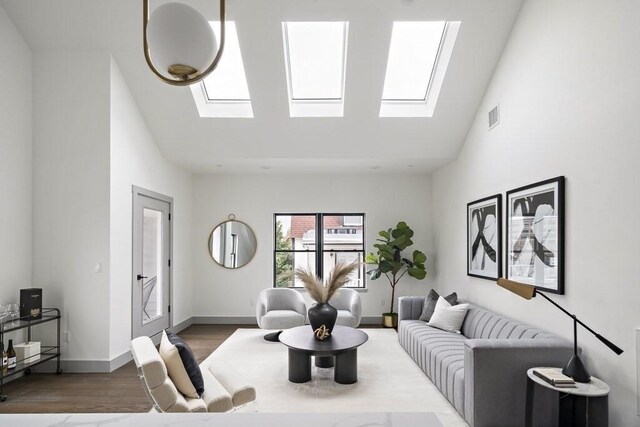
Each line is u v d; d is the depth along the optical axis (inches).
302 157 232.4
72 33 173.2
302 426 41.7
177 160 240.5
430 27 184.5
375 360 193.5
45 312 172.2
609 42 110.0
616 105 107.4
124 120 190.4
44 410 137.2
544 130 142.4
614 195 108.1
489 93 188.4
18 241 170.2
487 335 163.2
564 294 130.1
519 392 119.3
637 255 100.3
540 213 143.3
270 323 225.3
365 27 167.8
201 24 55.3
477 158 202.8
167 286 240.8
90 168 177.8
